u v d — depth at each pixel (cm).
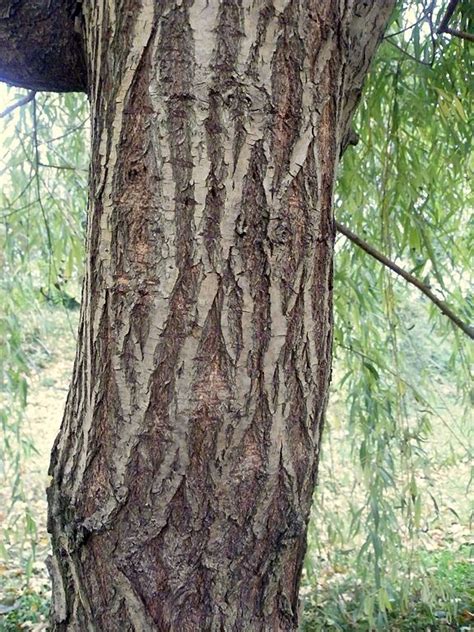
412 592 291
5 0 112
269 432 101
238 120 96
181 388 98
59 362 637
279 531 104
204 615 101
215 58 95
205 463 99
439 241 252
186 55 95
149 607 101
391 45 232
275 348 100
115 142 100
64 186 284
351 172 242
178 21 95
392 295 244
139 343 99
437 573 333
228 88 95
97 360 103
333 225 109
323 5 100
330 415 303
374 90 234
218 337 98
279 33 97
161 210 97
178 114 96
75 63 119
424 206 241
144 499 100
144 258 98
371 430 258
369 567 271
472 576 348
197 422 98
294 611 111
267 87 96
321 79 101
